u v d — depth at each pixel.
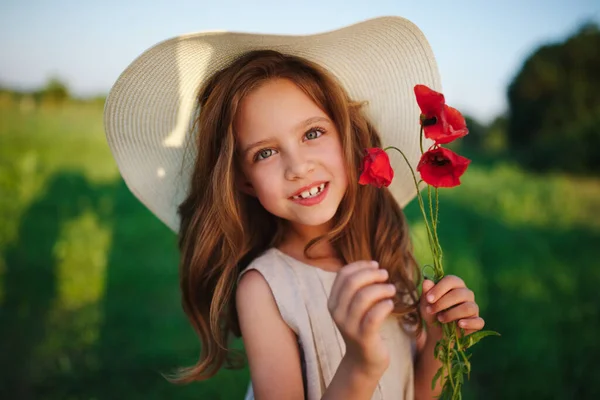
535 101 17.23
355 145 1.63
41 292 4.57
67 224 6.54
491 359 3.45
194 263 1.69
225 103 1.55
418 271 1.79
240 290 1.58
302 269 1.60
